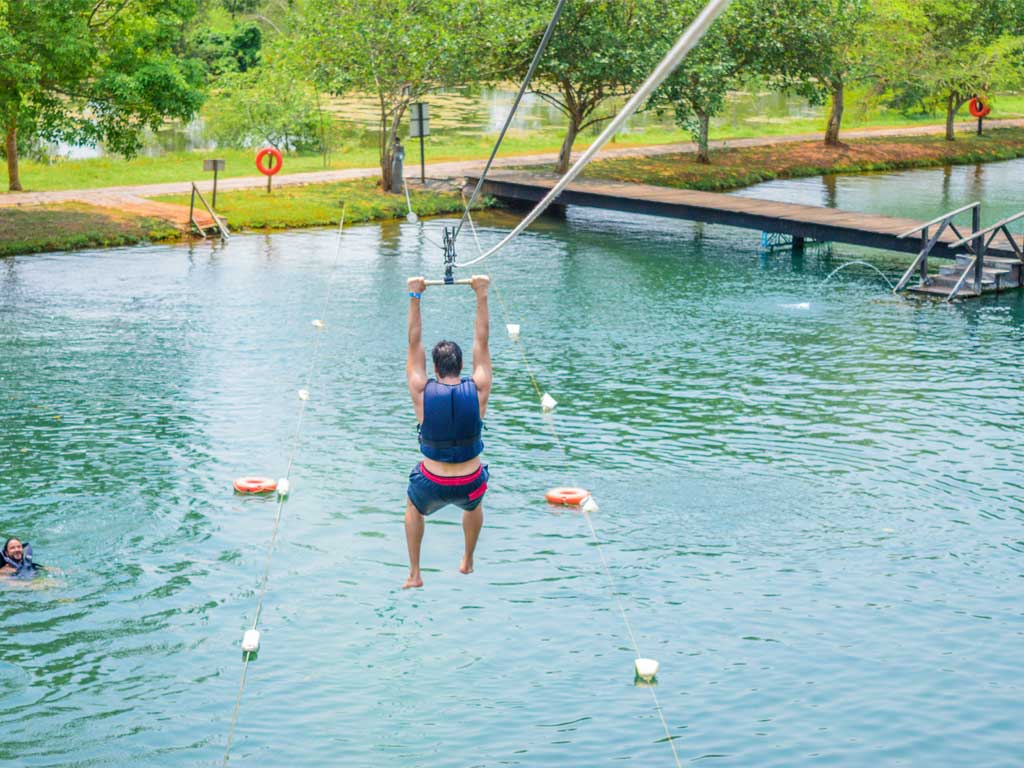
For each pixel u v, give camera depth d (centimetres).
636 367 2619
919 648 1405
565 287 3503
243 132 6550
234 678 1341
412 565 1025
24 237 3953
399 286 3484
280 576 1591
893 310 3212
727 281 3612
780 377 2547
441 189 5034
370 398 2394
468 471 987
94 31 4394
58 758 1181
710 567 1625
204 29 9275
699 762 1177
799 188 5584
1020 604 1518
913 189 5594
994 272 3441
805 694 1306
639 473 1970
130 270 3666
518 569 1617
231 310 3155
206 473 1964
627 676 1345
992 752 1195
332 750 1195
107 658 1379
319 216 4519
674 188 5003
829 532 1739
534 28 4791
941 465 2011
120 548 1669
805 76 5728
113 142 4422
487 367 998
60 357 2677
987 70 6894
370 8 4753
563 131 7250
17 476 1928
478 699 1296
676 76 5084
